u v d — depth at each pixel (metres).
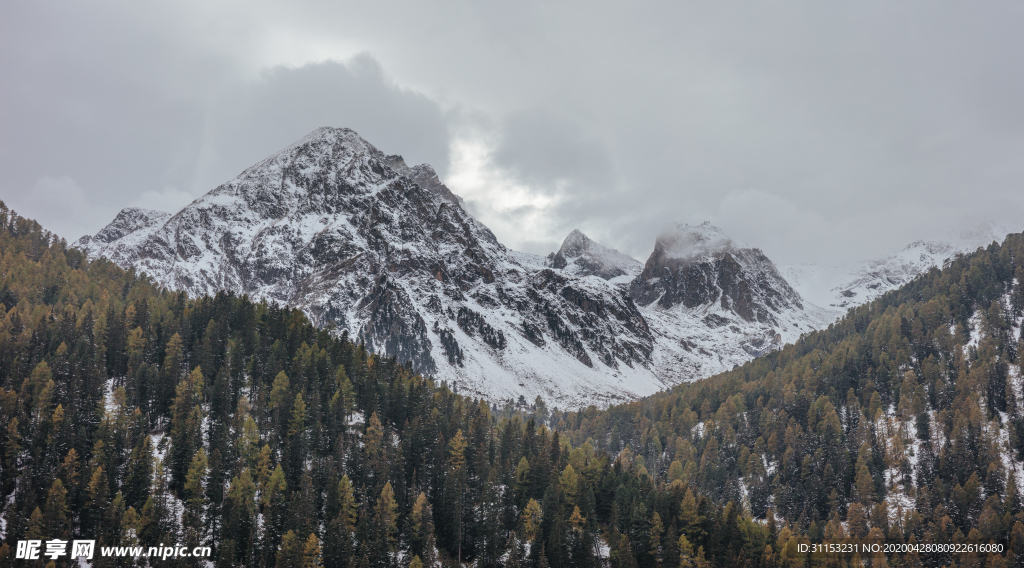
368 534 162.12
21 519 146.00
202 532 156.88
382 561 156.75
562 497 182.00
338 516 162.12
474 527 175.50
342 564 152.62
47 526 143.12
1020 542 179.00
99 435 170.12
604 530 182.50
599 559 170.75
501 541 168.62
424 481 185.38
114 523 147.50
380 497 167.75
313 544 149.75
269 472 174.62
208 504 164.62
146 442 166.75
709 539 175.75
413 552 164.38
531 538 170.00
